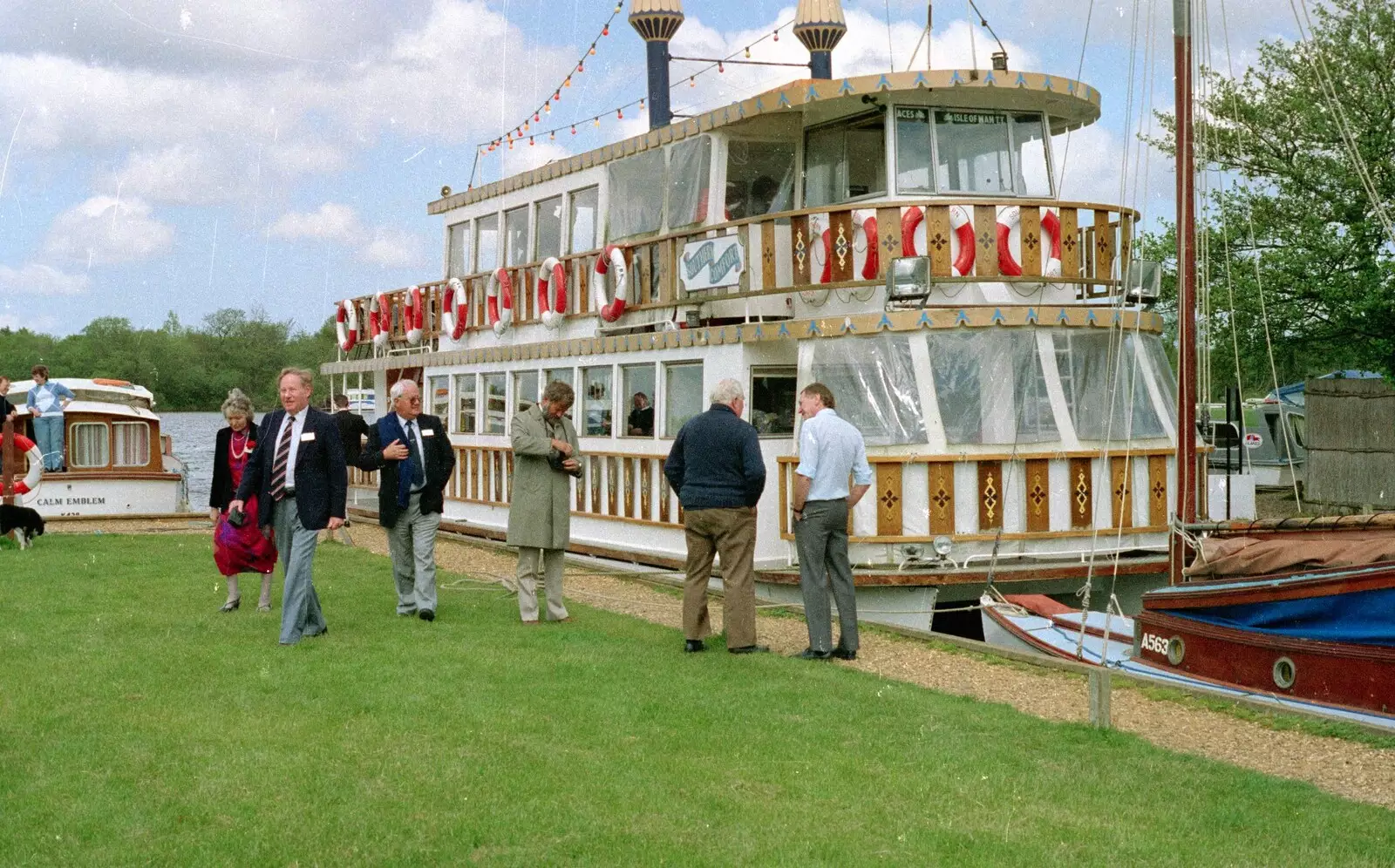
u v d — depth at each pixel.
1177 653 10.90
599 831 6.56
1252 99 23.47
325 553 18.38
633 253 17.44
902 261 13.91
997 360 14.12
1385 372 23.47
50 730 8.18
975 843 6.48
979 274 14.48
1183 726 9.01
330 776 7.34
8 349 78.12
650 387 16.86
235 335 77.88
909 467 13.64
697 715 8.84
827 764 7.79
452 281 21.86
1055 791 7.35
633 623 12.63
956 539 13.62
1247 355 24.25
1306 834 6.68
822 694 9.55
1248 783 7.50
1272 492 31.56
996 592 13.52
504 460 20.53
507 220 21.39
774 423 15.73
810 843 6.46
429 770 7.50
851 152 15.81
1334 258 22.66
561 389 12.28
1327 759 8.19
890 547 13.64
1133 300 15.28
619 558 17.38
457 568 16.95
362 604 13.48
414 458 12.49
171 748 7.84
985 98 15.30
